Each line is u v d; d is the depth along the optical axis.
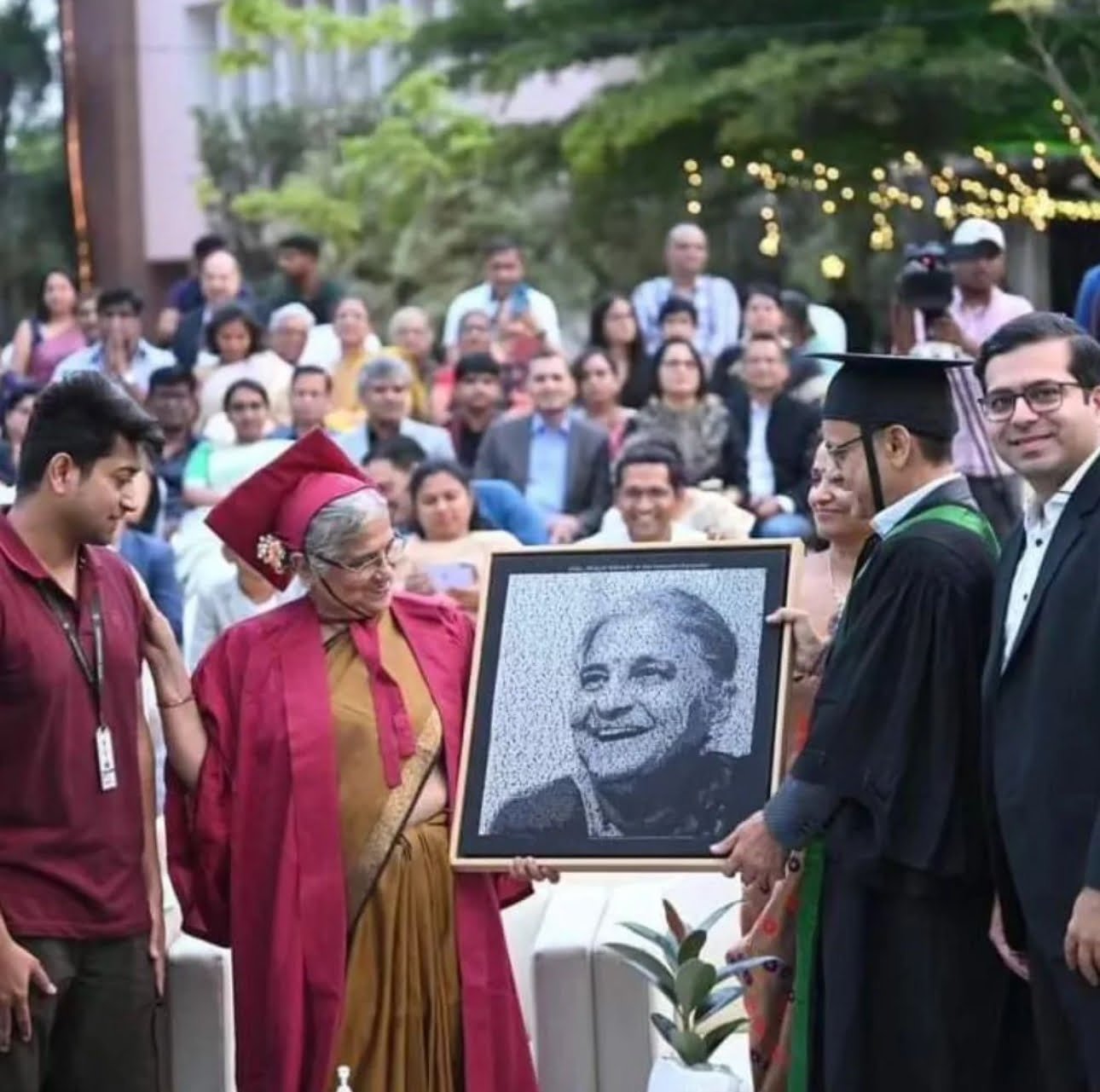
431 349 21.64
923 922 8.55
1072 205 25.39
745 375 17.38
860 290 29.30
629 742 9.16
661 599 9.29
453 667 9.43
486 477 17.25
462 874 9.27
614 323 19.80
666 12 31.16
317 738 9.16
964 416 9.86
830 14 29.86
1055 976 8.12
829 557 9.46
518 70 32.03
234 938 9.20
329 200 33.22
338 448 9.28
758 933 9.15
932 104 28.44
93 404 8.93
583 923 10.14
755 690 9.11
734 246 30.64
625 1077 9.85
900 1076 8.59
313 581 9.23
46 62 34.00
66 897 8.91
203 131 34.56
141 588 9.34
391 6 33.50
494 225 32.78
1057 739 8.05
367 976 9.14
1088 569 8.05
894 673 8.48
